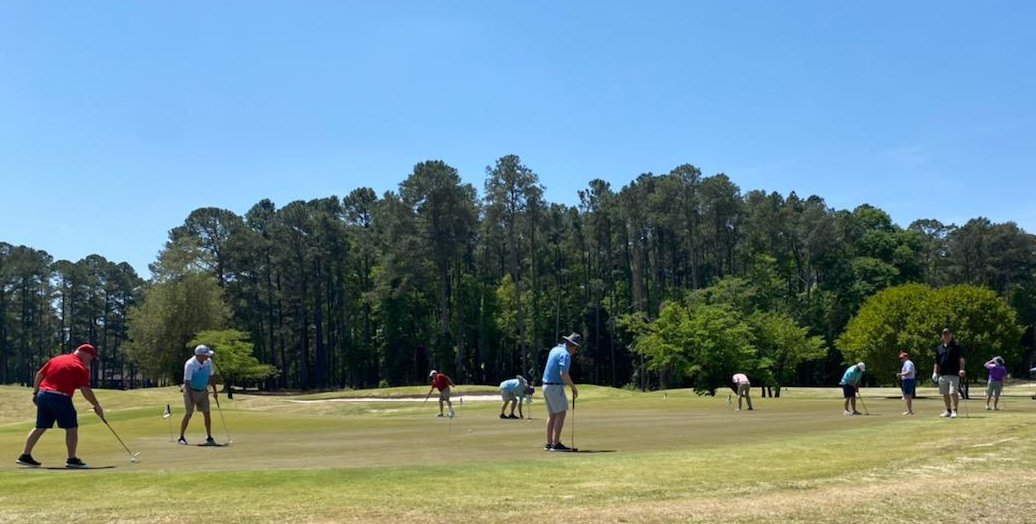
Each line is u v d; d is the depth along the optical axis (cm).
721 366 5438
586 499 912
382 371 10531
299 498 904
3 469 1173
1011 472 1120
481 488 969
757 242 9969
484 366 9900
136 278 13288
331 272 10675
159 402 5009
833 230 9594
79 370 1264
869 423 1983
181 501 888
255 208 11888
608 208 10412
